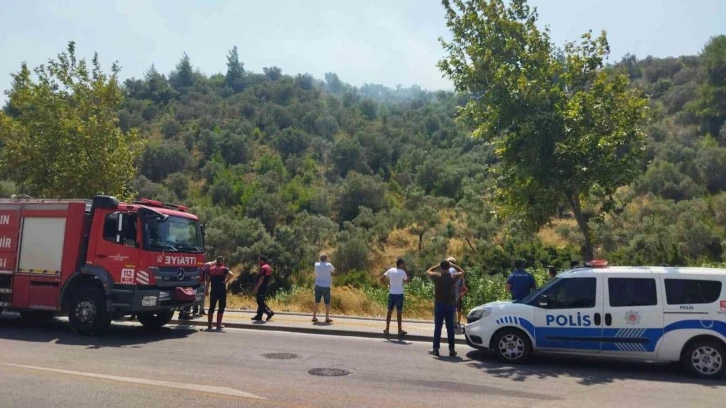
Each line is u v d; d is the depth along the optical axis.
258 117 114.88
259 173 87.06
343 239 54.94
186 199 73.94
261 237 50.91
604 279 9.92
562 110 12.13
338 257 49.19
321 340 12.34
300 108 121.62
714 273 9.52
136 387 7.66
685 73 88.31
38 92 20.19
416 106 150.12
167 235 12.91
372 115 135.50
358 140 100.88
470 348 11.70
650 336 9.48
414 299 19.22
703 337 9.27
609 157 11.73
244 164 90.88
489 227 47.78
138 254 12.27
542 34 13.28
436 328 10.91
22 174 20.17
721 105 67.88
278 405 6.89
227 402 6.98
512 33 13.04
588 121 12.12
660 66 100.62
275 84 139.88
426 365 9.80
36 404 6.78
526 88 12.12
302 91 138.50
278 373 8.76
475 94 13.27
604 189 12.25
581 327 9.84
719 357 9.15
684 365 9.34
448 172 77.19
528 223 13.41
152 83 130.88
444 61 13.25
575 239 41.81
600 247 37.91
